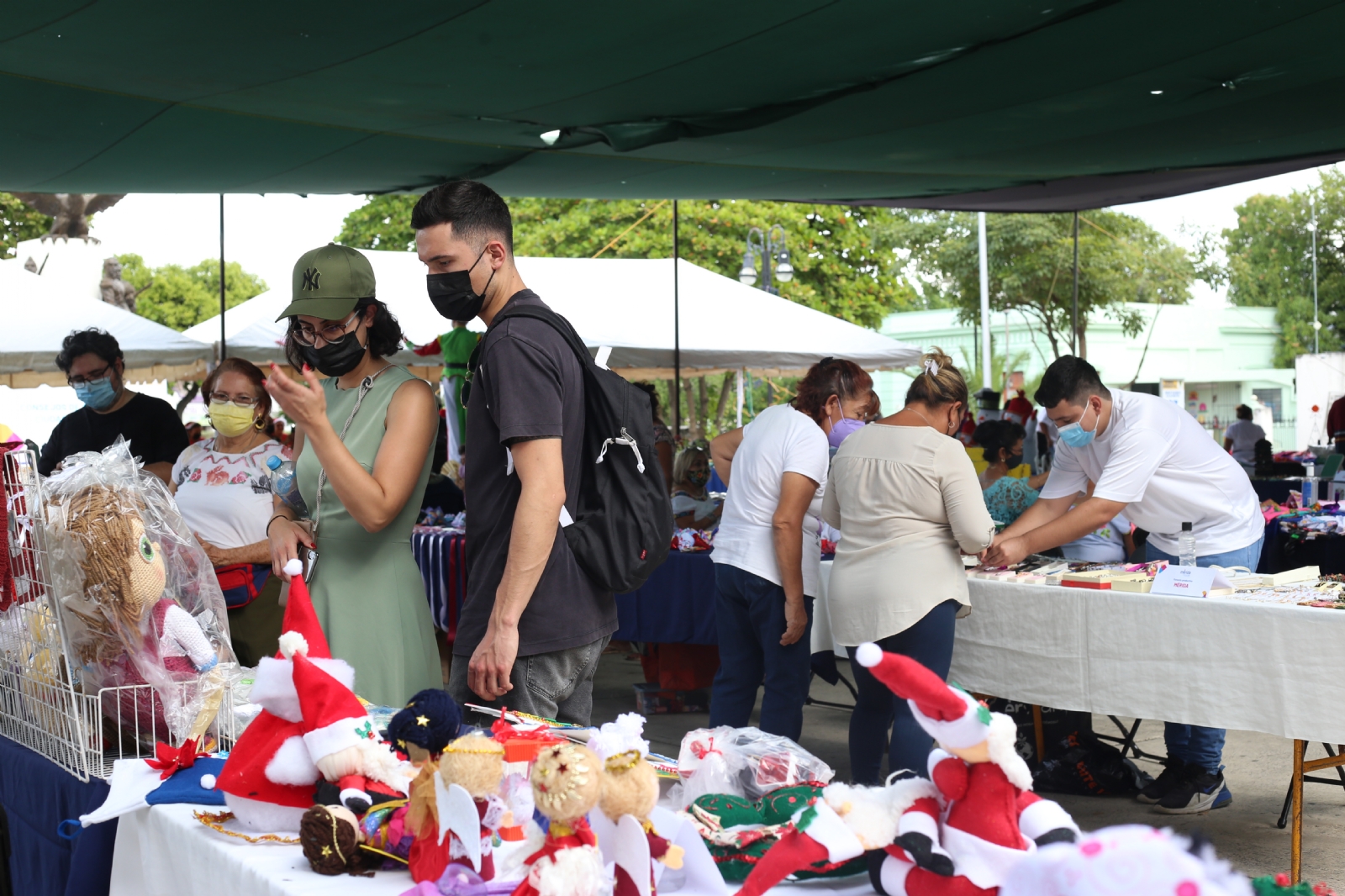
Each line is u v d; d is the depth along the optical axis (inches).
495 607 80.5
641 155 269.6
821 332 482.0
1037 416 523.2
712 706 155.9
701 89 211.2
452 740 55.1
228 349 418.3
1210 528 153.3
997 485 190.9
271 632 131.6
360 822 58.2
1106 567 150.9
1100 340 1512.1
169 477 169.3
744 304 486.0
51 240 875.4
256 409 137.4
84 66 177.9
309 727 62.2
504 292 88.3
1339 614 113.3
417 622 97.1
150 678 77.8
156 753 76.6
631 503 84.8
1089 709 134.2
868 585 129.3
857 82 211.6
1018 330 1514.5
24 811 86.5
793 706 147.4
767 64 195.5
